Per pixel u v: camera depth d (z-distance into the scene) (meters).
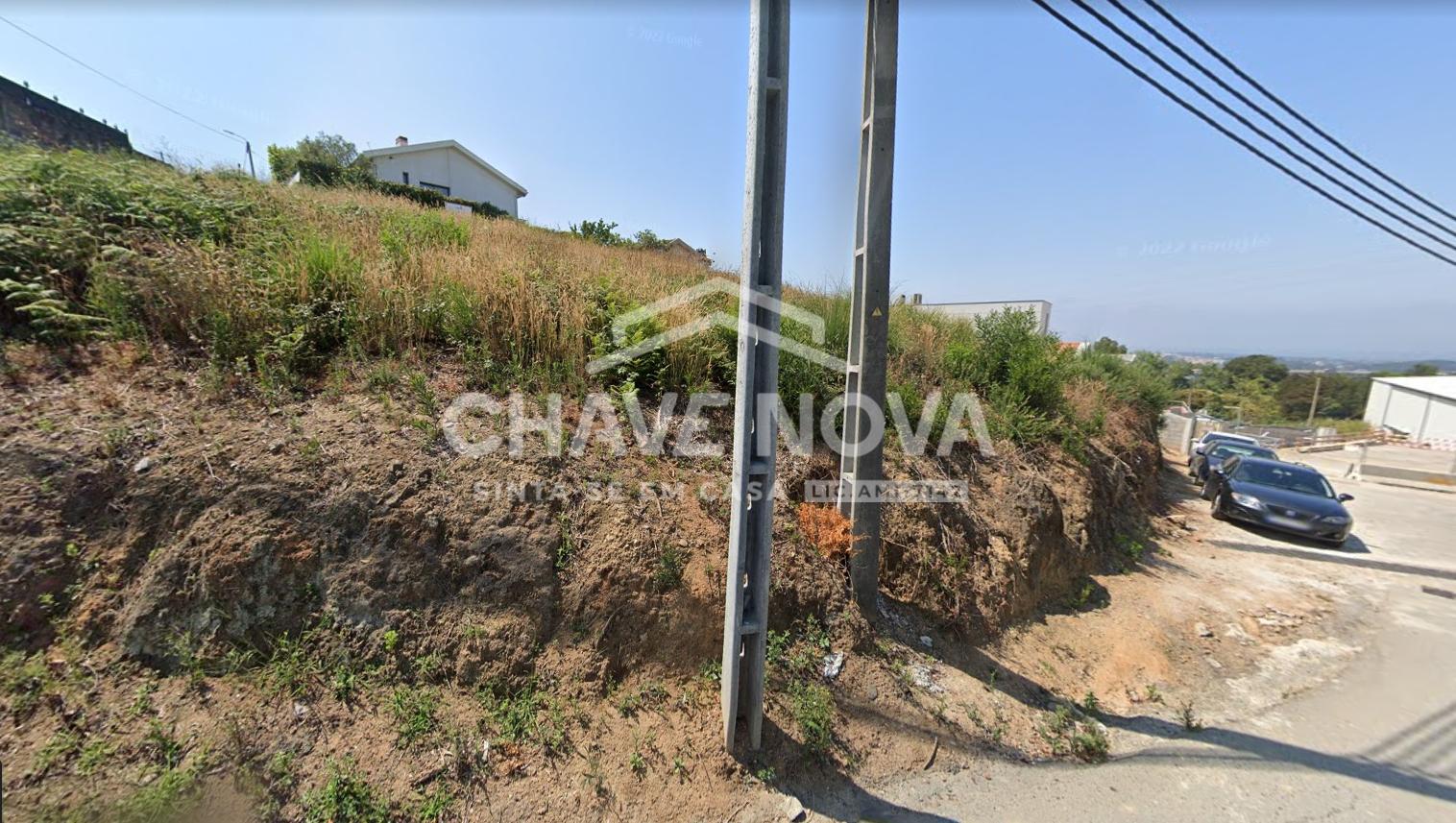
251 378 3.60
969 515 5.45
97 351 3.52
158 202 4.82
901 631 4.36
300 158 18.50
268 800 2.32
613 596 3.32
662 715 3.11
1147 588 6.54
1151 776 3.53
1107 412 9.73
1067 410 7.87
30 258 3.73
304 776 2.43
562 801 2.64
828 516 4.45
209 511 2.85
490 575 3.15
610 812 2.66
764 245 2.74
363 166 19.97
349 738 2.58
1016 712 3.97
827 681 3.59
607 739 2.92
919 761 3.36
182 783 2.24
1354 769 3.72
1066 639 5.15
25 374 3.24
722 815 2.78
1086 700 4.25
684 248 18.36
